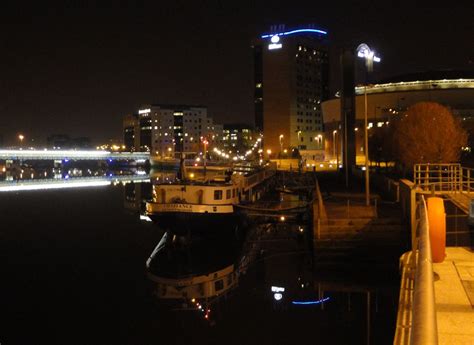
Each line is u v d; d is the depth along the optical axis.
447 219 17.61
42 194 84.56
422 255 5.14
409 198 25.45
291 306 21.41
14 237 43.12
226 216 35.19
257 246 37.66
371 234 27.97
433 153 58.31
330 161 129.12
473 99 118.00
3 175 157.88
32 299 24.39
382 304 20.95
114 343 17.89
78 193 86.00
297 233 41.69
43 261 33.38
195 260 32.94
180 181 40.09
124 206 66.75
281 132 186.00
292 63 186.50
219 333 18.75
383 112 119.62
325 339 17.19
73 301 24.03
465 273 10.92
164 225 35.06
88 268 31.20
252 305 22.36
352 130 58.25
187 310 22.19
